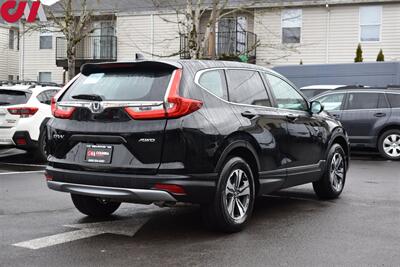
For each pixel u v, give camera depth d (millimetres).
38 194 9391
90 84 6859
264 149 7219
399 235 6754
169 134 6051
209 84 6727
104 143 6355
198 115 6281
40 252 5914
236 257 5777
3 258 5684
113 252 5930
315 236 6691
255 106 7324
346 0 28672
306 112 8602
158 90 6281
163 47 32656
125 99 6371
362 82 21953
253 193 7039
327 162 9000
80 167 6449
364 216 7875
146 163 6109
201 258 5730
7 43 40156
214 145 6328
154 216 7773
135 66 6656
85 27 31156
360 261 5676
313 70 22859
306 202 9031
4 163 14000
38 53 36281
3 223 7227
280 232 6883
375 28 28672
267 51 30406
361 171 13117
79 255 5812
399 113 15695
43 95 13625
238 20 30844
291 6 29750
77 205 7473
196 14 21359
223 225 6609
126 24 33688
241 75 7344
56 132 6766
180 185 6023
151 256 5785
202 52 21469
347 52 29141
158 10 31172
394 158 15719
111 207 7746
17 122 12977
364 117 16062
